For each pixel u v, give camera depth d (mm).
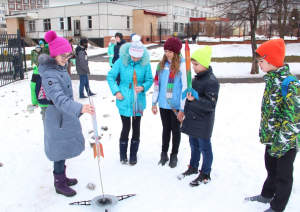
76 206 2818
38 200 2945
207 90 2836
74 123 2895
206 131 2975
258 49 2426
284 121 2232
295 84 2232
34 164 3803
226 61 17672
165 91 3475
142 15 33062
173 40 3230
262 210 2666
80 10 31359
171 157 3660
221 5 14211
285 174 2389
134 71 3402
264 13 13008
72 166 3693
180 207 2760
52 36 2732
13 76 11141
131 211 2719
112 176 3426
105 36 30469
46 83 2641
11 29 36719
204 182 3172
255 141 4344
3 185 3252
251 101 6895
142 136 4770
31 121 5746
